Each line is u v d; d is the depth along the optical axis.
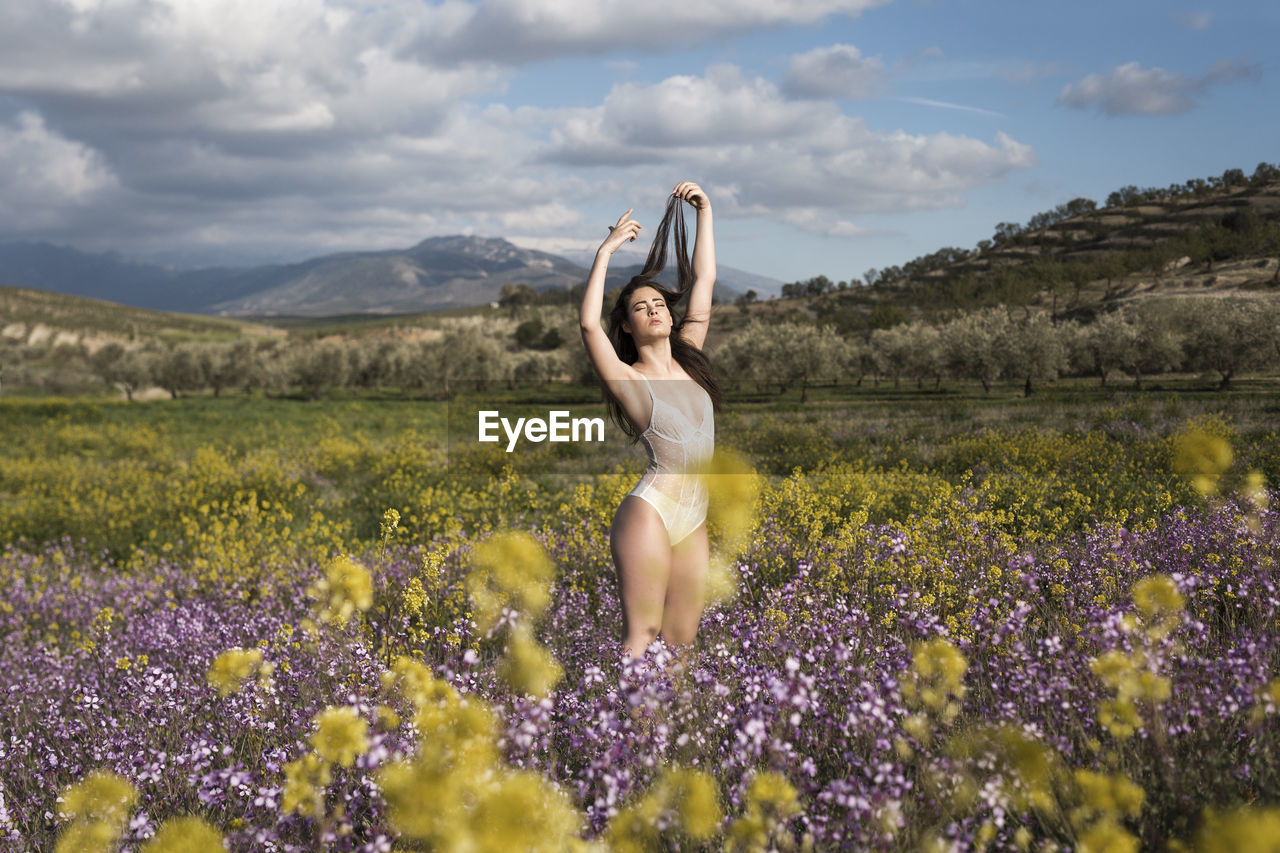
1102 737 2.12
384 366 70.06
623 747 2.12
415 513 10.13
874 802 1.81
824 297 150.50
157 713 3.30
